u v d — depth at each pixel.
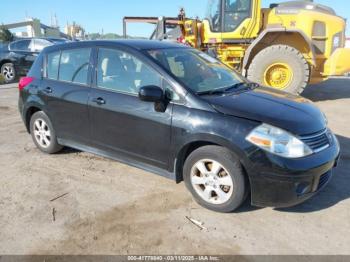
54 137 4.58
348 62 8.37
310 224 3.04
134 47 3.71
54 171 4.24
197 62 3.95
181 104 3.25
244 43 9.02
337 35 8.59
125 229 3.01
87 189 3.75
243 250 2.71
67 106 4.21
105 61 3.89
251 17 8.66
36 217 3.21
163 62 3.54
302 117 3.12
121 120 3.67
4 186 3.85
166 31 11.91
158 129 3.37
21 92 4.85
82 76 4.11
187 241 2.83
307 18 8.41
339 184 3.79
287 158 2.83
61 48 4.42
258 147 2.86
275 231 2.95
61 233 2.96
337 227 2.99
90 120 4.00
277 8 8.77
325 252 2.67
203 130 3.06
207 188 3.24
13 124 6.53
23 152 4.93
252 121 2.94
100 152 4.08
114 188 3.76
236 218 3.15
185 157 3.41
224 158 3.02
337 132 5.77
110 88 3.82
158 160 3.50
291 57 8.12
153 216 3.20
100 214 3.25
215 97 3.27
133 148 3.68
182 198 3.52
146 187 3.77
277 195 2.90
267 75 8.45
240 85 3.89
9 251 2.74
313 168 2.86
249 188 3.08
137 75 3.59
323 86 11.45
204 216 3.19
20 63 12.66
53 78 4.46
